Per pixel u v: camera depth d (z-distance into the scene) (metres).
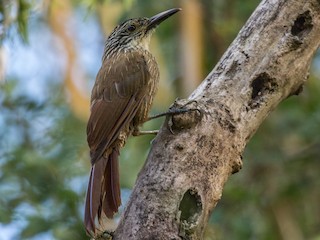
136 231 8.10
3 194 13.04
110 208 8.89
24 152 13.49
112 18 15.16
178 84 15.45
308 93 16.11
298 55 9.09
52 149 14.38
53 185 13.35
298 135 16.05
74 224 12.84
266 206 15.69
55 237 12.48
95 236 8.32
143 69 10.50
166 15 11.45
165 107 15.47
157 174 8.34
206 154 8.47
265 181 15.82
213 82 8.91
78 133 14.48
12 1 11.86
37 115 14.64
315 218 16.12
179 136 8.51
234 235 14.99
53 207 13.06
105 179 9.14
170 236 8.07
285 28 9.09
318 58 16.25
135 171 14.81
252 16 9.21
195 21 14.34
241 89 8.86
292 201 15.93
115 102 10.12
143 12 15.53
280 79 9.00
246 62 8.98
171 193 8.24
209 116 8.60
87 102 14.12
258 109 8.88
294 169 15.90
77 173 13.84
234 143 8.63
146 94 10.42
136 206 8.23
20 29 11.92
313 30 9.15
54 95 15.40
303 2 9.14
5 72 12.27
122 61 10.57
